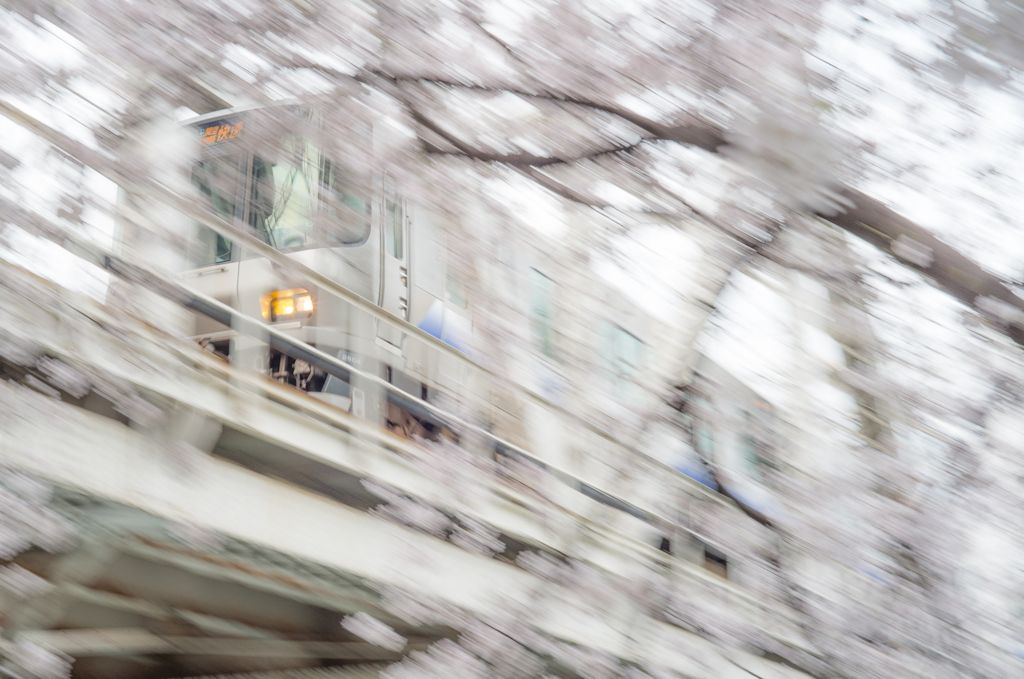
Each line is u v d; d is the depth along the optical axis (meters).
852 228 2.76
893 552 3.71
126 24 2.69
